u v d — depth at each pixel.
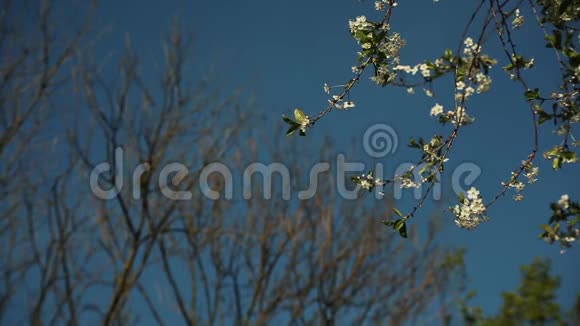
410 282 9.30
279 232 9.71
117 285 8.73
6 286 8.05
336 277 9.68
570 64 2.82
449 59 3.04
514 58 2.92
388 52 2.79
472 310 8.12
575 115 2.85
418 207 2.88
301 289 9.55
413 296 9.13
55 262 8.40
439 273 9.09
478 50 2.81
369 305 9.48
